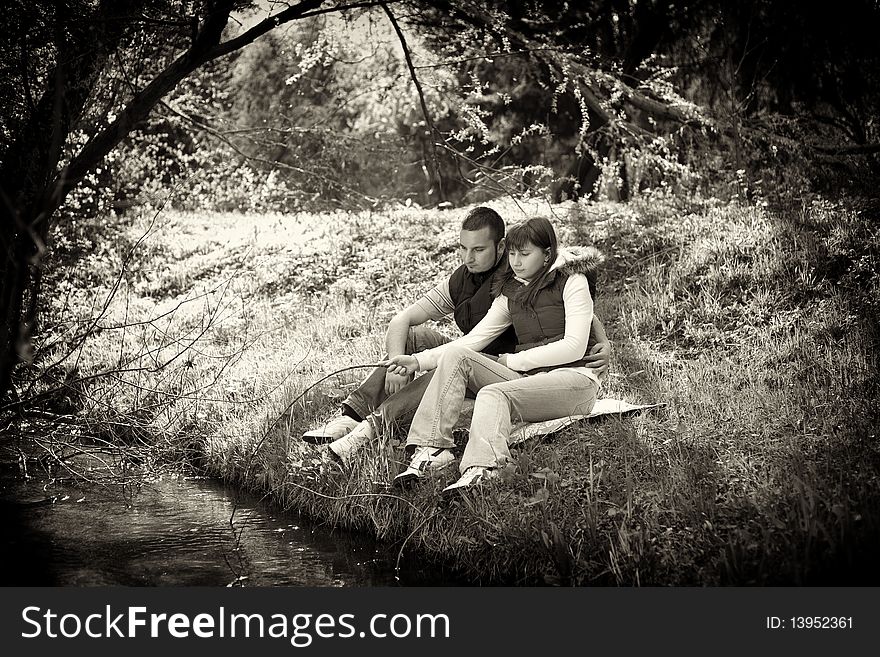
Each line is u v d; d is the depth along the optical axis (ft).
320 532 15.10
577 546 12.31
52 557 13.73
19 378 17.58
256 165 36.01
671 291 23.34
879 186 29.68
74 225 28.22
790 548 11.00
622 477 13.79
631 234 27.76
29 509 16.12
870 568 10.73
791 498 12.05
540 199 32.71
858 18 36.96
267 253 35.22
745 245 24.59
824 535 11.08
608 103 34.58
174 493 17.40
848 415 14.98
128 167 35.88
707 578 11.23
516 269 15.71
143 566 13.41
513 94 46.93
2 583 12.70
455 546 13.35
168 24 20.25
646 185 38.91
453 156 34.30
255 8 22.16
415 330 17.53
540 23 36.83
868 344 18.34
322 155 34.78
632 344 20.98
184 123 35.01
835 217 25.23
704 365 19.19
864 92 38.09
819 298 21.38
